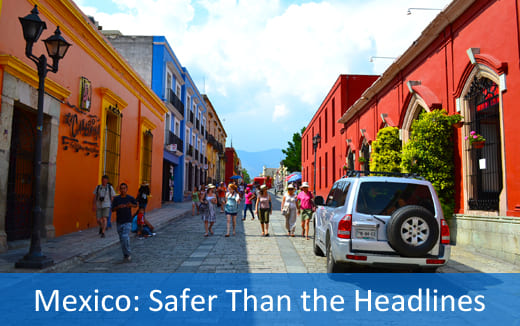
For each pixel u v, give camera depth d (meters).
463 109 9.38
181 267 6.81
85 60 11.32
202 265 6.99
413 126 10.30
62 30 9.90
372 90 16.19
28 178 9.05
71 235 10.11
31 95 8.38
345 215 5.65
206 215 11.12
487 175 8.65
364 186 5.82
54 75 9.52
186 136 31.05
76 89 10.76
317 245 7.91
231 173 74.50
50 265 6.39
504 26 7.80
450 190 9.65
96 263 7.16
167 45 23.33
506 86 7.64
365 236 5.53
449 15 9.72
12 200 8.54
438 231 5.39
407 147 10.28
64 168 10.16
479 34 8.72
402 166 10.43
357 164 19.28
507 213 7.50
